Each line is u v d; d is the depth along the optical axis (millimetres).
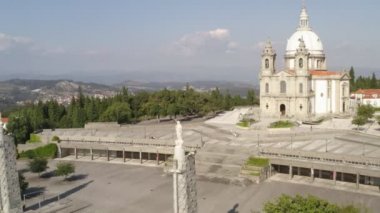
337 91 155000
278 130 122125
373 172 77500
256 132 122250
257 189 81250
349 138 109250
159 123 158625
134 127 142625
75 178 94188
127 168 102500
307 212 46344
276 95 154000
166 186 85812
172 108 161000
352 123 125312
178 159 34781
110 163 108375
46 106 171000
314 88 154250
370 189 79938
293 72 151250
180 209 35125
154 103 164375
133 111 167500
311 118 146250
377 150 94688
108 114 154750
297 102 150375
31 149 116000
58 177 95375
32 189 85875
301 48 148375
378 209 68250
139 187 85688
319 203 47500
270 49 155500
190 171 36281
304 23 172250
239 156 95875
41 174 98312
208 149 103375
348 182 84812
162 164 105000
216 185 84062
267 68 156500
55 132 129750
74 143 116188
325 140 109000
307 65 149000
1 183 45062
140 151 106875
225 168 91375
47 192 83625
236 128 132500
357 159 82250
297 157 90188
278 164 90250
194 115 182250
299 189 80750
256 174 86312
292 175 90375
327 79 153250
